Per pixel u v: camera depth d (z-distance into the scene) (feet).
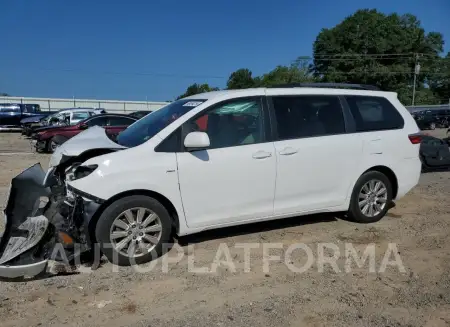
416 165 20.53
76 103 177.78
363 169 19.07
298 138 17.52
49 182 16.53
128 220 14.83
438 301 12.85
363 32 251.80
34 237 13.65
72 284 13.67
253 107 16.96
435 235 18.49
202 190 15.74
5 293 13.05
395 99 20.63
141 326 11.44
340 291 13.41
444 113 110.93
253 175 16.49
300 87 18.30
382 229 19.11
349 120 18.88
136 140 16.05
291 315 12.01
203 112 16.08
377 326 11.49
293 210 17.66
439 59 271.49
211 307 12.43
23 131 77.92
